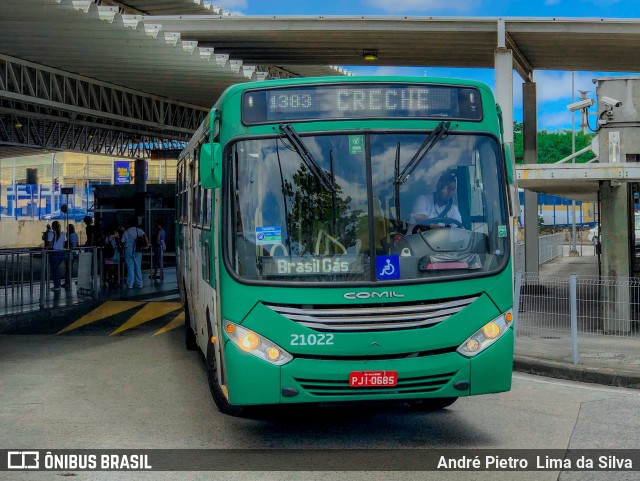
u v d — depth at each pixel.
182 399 9.38
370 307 6.93
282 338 6.89
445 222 7.20
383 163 7.25
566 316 11.63
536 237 21.19
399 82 7.41
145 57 16.64
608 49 19.38
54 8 12.91
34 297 16.97
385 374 6.89
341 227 7.09
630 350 11.77
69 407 8.97
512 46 18.09
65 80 19.20
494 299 7.16
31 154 45.62
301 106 7.32
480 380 7.08
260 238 7.07
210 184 7.23
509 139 16.73
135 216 29.67
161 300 19.31
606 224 15.41
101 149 37.12
